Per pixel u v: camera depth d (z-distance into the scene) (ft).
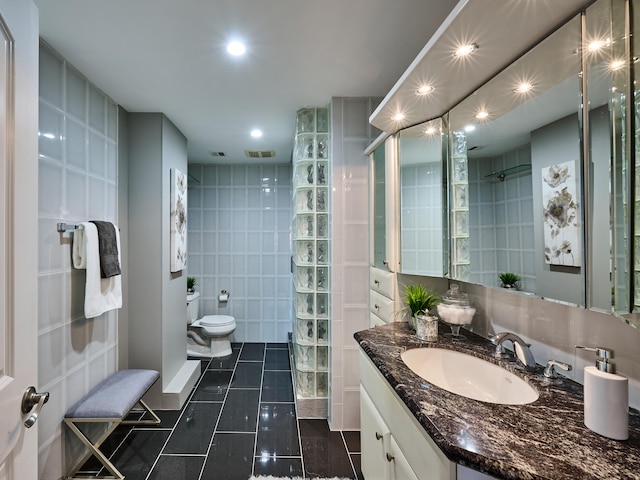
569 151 2.70
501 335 3.73
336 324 6.73
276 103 6.88
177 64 5.32
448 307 4.56
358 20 4.26
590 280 2.52
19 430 2.33
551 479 1.86
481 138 3.93
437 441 2.25
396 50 4.96
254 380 9.16
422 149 4.98
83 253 5.34
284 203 12.59
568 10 2.53
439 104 4.38
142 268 7.30
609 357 2.36
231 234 12.55
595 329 2.91
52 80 4.91
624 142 2.26
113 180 6.72
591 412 2.33
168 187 7.72
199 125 8.18
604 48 2.37
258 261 12.59
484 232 3.91
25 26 2.41
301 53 5.02
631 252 2.25
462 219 4.33
